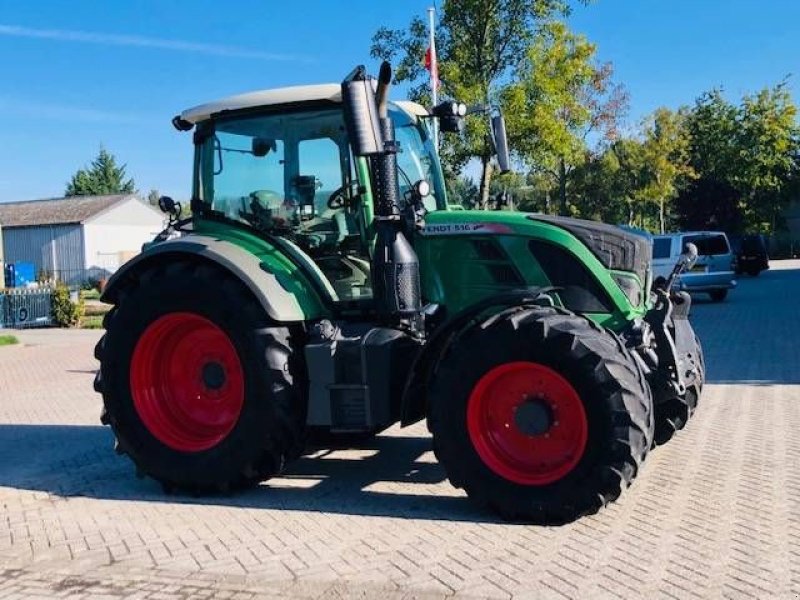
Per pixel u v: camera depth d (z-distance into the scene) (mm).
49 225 47969
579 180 45688
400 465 6473
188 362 6031
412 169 6270
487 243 5629
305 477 6191
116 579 4371
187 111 6223
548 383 4914
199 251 5715
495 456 5043
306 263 5824
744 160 47344
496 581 4113
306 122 5949
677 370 5312
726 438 6867
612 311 5422
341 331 5586
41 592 4246
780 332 14445
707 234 21656
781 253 52156
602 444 4703
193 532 5062
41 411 9703
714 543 4520
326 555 4570
